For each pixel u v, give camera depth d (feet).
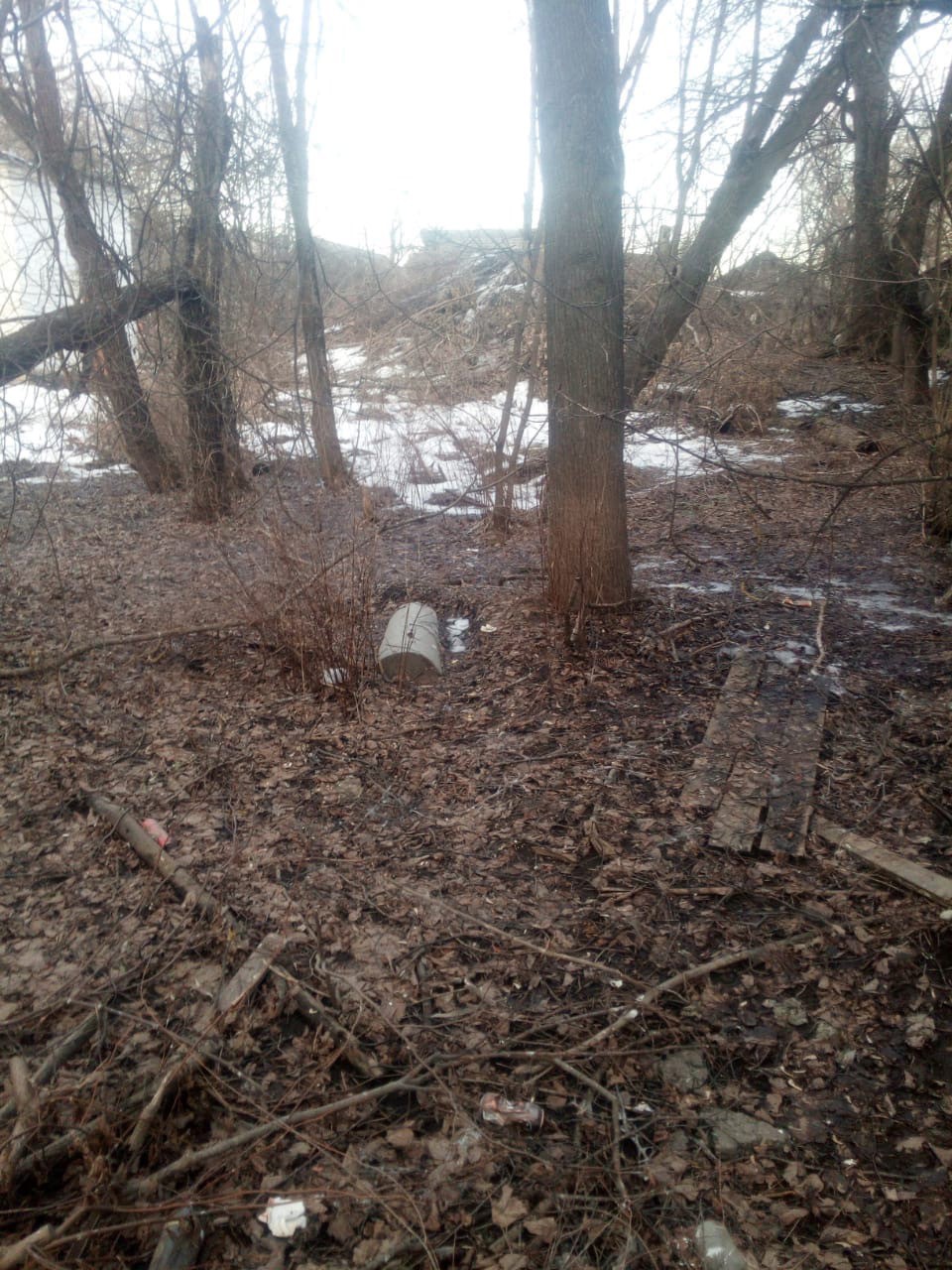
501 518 28.40
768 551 26.61
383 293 32.78
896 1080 9.03
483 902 11.96
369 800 14.42
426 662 18.29
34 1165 7.93
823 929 11.14
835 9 22.93
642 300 31.55
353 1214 7.79
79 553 28.07
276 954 10.82
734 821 13.30
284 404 34.76
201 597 23.29
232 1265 7.44
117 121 20.89
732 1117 8.67
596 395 19.35
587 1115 8.75
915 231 32.86
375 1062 9.32
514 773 15.01
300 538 23.36
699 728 16.17
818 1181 7.99
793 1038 9.60
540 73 18.22
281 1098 8.97
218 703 17.70
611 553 20.61
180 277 26.58
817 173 33.71
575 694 17.57
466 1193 7.98
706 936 11.17
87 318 21.27
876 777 14.40
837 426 39.06
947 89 24.82
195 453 30.96
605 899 11.93
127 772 15.23
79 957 11.02
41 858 12.99
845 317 47.06
